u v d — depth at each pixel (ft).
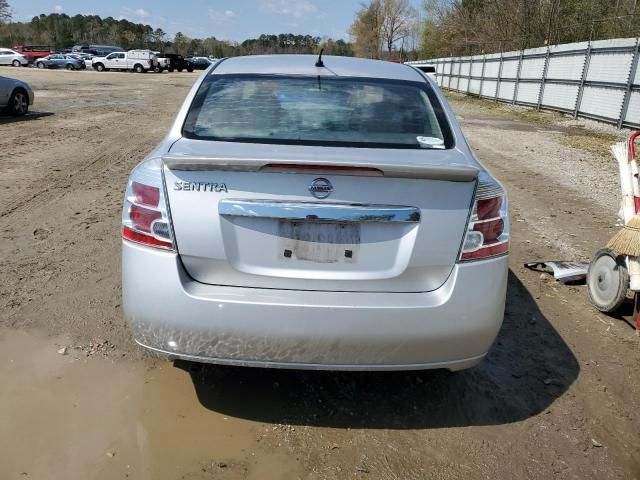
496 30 121.49
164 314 7.75
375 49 294.46
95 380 9.55
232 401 9.21
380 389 9.75
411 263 7.85
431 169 7.58
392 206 7.75
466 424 8.97
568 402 9.67
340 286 7.86
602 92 58.23
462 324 7.92
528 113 70.23
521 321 12.55
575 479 7.93
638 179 12.73
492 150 39.14
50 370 9.75
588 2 91.86
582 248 17.75
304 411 9.07
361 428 8.75
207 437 8.36
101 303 12.24
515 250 17.37
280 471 7.80
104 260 14.69
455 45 151.23
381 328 7.72
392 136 9.32
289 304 7.61
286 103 9.84
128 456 7.90
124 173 25.17
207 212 7.72
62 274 13.67
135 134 37.04
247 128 9.27
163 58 163.94
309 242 7.82
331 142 9.05
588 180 29.09
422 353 7.98
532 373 10.52
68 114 46.78
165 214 7.77
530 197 24.68
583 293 14.24
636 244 11.73
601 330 12.33
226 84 10.30
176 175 7.77
